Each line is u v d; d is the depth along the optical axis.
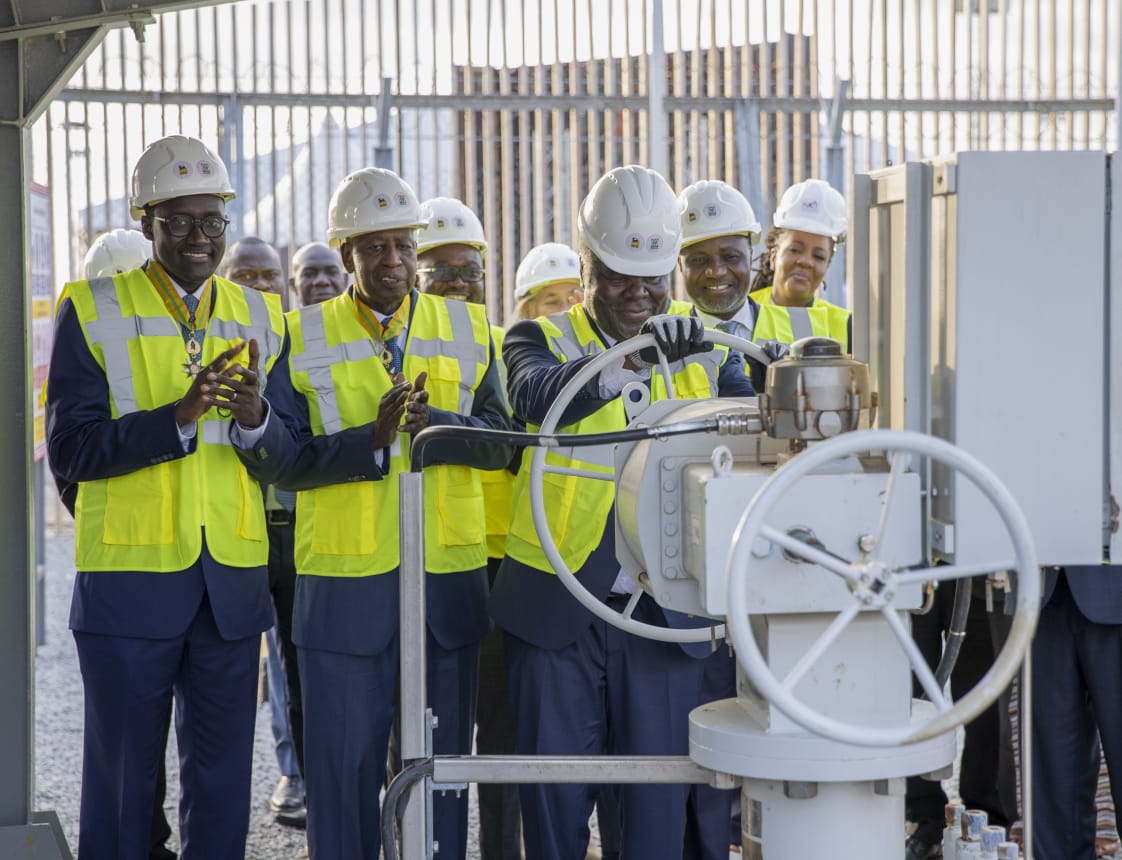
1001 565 2.16
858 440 2.08
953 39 8.45
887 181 2.67
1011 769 4.19
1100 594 3.49
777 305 5.07
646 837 3.42
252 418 3.55
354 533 3.68
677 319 2.89
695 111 8.26
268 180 8.26
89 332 3.63
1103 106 8.41
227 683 3.64
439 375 3.88
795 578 2.29
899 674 2.39
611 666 3.46
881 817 2.45
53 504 11.46
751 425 2.47
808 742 2.38
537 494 2.89
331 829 3.69
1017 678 3.88
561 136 8.51
